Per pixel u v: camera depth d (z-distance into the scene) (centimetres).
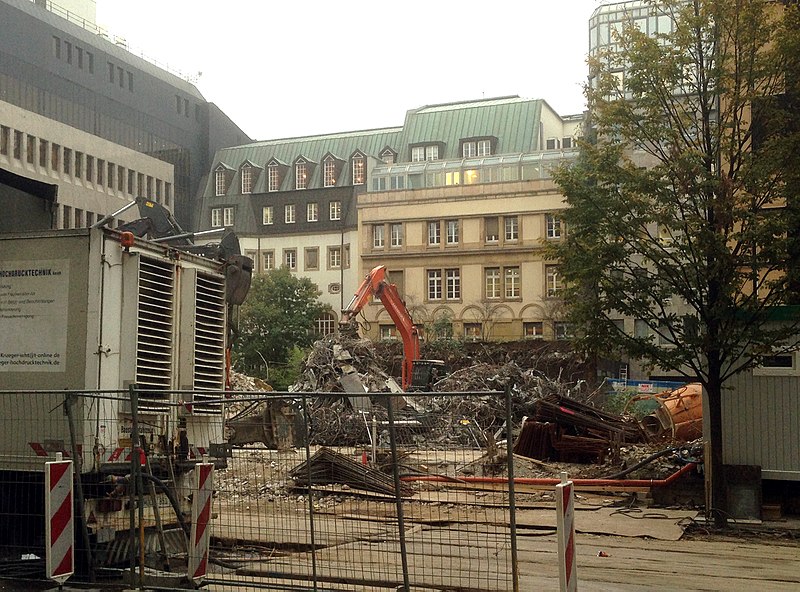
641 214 1622
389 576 977
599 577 1145
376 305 8594
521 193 8350
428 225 8662
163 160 10038
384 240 8769
